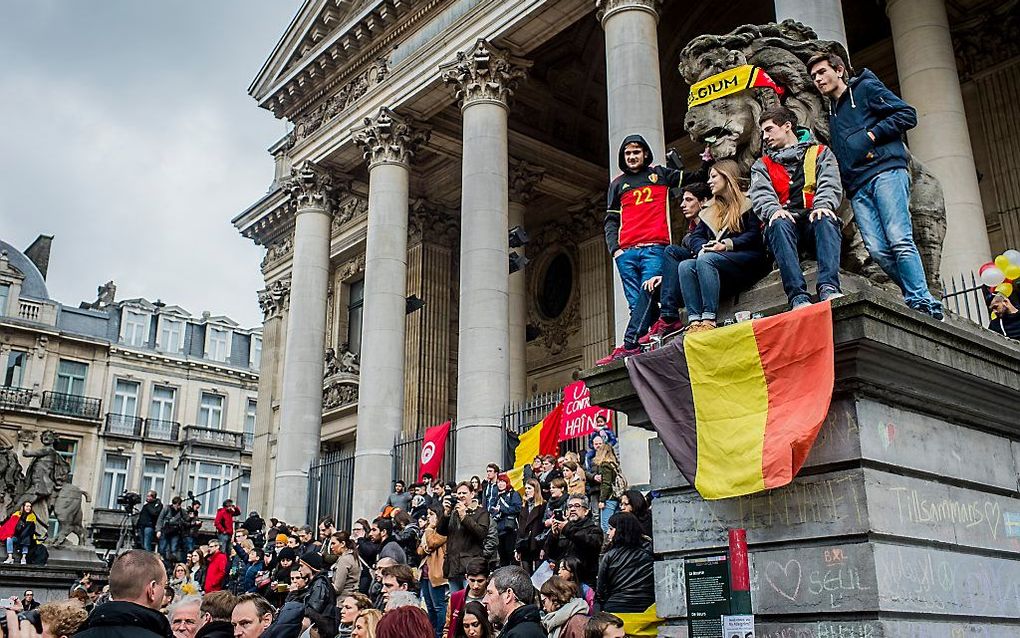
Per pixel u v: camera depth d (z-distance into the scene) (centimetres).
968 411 651
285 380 2920
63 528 2697
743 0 2908
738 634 521
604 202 3228
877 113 693
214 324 6694
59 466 2745
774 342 577
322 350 2967
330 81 3127
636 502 1016
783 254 614
